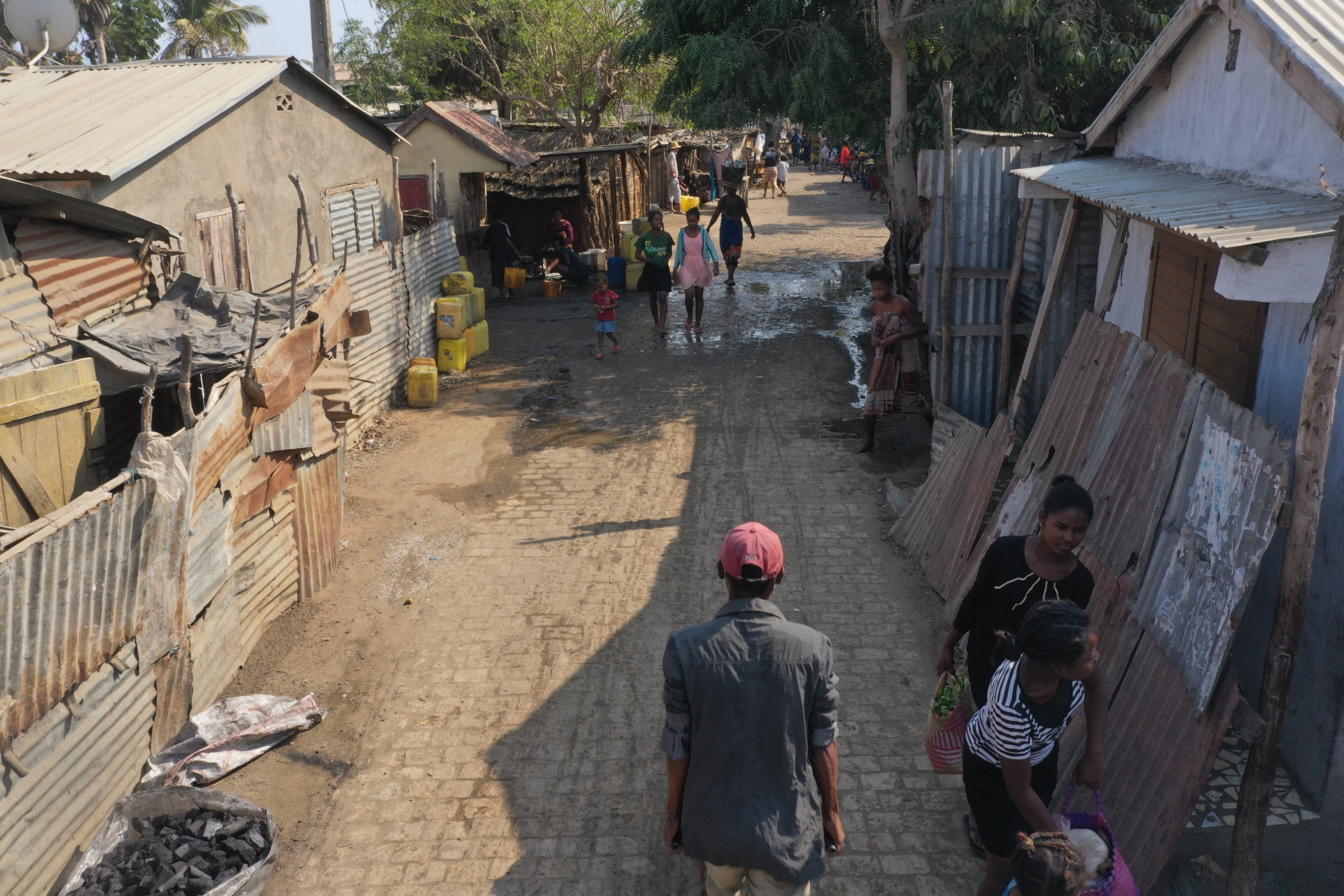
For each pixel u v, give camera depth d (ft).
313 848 16.15
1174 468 16.33
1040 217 29.40
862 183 115.96
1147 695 15.21
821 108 45.14
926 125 42.65
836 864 15.52
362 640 22.44
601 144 78.79
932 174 30.17
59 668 14.82
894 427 35.24
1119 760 15.24
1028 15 37.88
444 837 16.38
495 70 89.86
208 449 18.84
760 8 46.68
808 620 22.72
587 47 80.64
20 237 19.39
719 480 31.14
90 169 23.22
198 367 20.54
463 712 19.75
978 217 30.32
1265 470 13.42
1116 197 19.08
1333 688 15.17
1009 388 29.66
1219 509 14.56
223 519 20.02
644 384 41.52
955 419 27.20
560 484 31.32
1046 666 11.16
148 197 25.64
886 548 26.23
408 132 60.08
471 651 21.91
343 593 24.58
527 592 24.48
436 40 83.20
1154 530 16.44
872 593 23.94
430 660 21.59
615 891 15.19
